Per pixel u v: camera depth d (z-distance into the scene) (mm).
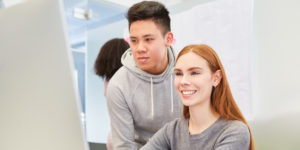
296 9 1421
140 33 1022
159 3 1050
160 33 1038
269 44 1529
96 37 2762
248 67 1542
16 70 534
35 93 509
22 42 522
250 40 1537
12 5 541
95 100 2826
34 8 508
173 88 1163
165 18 1050
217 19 1686
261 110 1540
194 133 952
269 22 1528
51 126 495
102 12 2600
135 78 1121
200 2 1923
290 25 1444
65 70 470
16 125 539
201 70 885
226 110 928
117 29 2566
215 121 926
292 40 1439
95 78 2814
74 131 474
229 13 1626
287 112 1442
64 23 475
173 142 999
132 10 1024
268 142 1496
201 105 916
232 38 1612
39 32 499
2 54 553
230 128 879
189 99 888
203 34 1759
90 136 2828
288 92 1446
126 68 1142
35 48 505
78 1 2490
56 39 479
